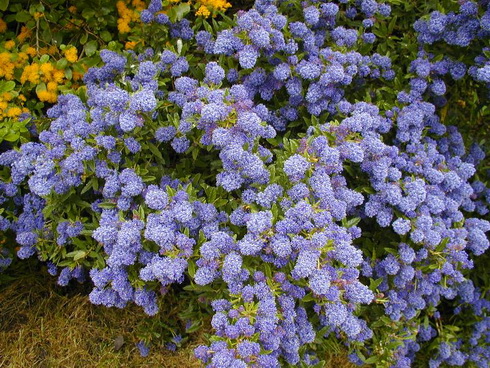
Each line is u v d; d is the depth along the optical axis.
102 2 0.96
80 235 0.84
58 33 0.99
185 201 0.71
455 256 0.81
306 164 0.70
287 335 0.69
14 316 0.90
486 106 1.00
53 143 0.77
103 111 0.76
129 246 0.70
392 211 0.81
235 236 0.70
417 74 0.90
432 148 0.89
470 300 0.94
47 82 0.91
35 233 0.81
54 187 0.76
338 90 0.90
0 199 0.83
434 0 0.96
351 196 0.76
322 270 0.66
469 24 0.86
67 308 0.91
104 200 0.79
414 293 0.84
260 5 0.92
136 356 0.89
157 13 0.93
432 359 0.95
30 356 0.86
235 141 0.71
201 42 0.91
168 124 0.80
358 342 0.80
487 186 1.05
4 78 0.92
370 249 0.86
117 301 0.75
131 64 0.90
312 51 0.90
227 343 0.63
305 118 0.89
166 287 0.80
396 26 1.00
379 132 0.89
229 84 0.91
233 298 0.69
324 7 0.90
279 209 0.72
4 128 0.84
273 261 0.69
